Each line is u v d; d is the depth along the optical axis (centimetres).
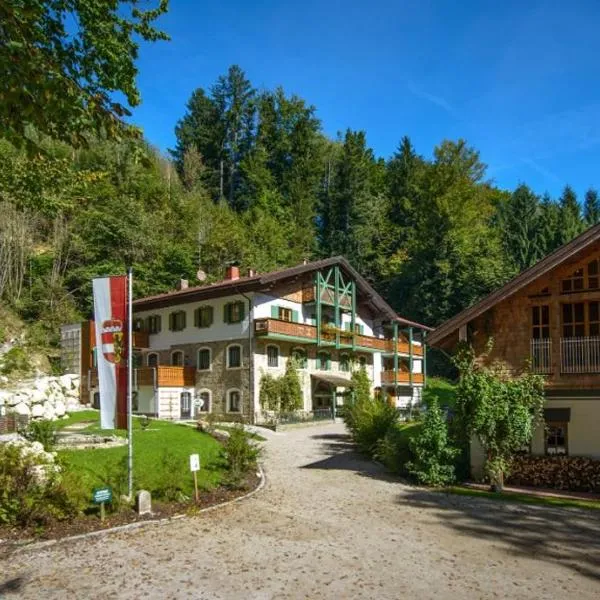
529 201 7881
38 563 963
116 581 884
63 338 4278
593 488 1653
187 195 6862
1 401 2811
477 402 1675
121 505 1283
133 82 1103
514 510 1416
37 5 773
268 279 3462
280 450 2452
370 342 4466
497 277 6259
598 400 1772
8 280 4541
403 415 4003
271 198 7600
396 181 8025
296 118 8638
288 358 3778
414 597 834
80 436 2161
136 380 3712
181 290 4378
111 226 5206
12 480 1166
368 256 7506
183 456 1897
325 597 830
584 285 1725
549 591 862
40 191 1593
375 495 1595
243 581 891
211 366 3694
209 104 8712
